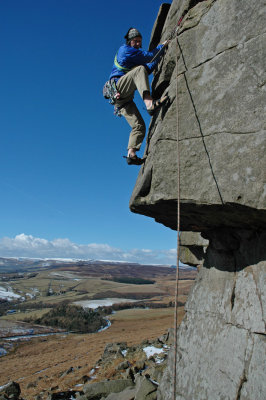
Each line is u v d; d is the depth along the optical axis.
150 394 6.78
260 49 3.62
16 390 12.66
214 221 4.43
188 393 4.54
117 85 5.07
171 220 4.86
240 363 3.91
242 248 4.68
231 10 4.01
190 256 7.34
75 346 44.31
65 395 10.80
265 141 3.38
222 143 3.71
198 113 4.02
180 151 4.02
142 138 5.18
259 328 3.88
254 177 3.39
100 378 13.92
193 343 5.05
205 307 5.18
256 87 3.57
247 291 4.35
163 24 6.07
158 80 5.02
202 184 3.76
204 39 4.22
